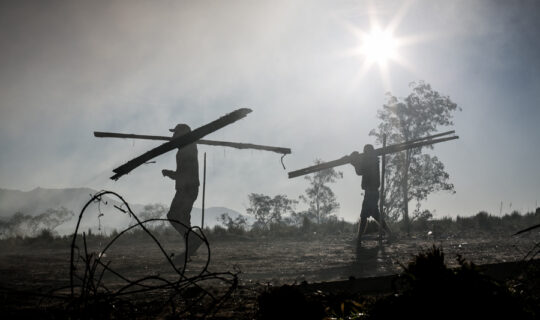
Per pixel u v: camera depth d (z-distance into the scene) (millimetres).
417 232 20406
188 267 10117
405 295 3262
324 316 3859
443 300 3092
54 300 5262
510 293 3219
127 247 17094
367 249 13273
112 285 7414
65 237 21516
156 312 4566
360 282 5836
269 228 26844
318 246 15703
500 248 12141
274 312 3758
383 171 14016
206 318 4348
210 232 23094
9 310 4602
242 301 5188
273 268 9695
